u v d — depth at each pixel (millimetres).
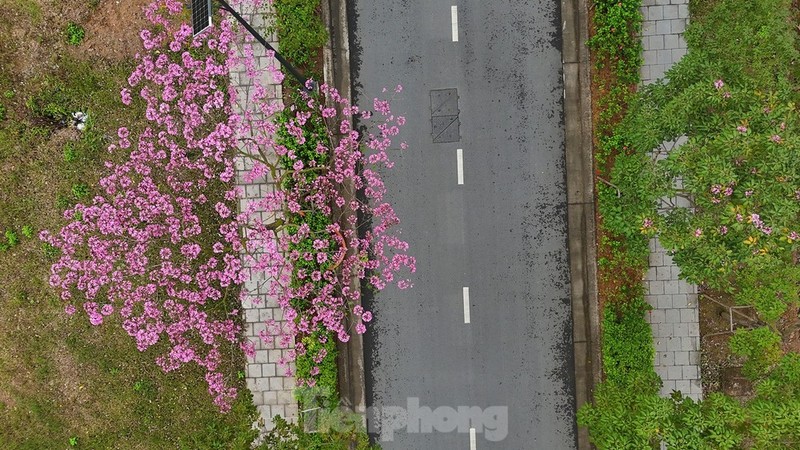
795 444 7109
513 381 10734
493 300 10727
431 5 10641
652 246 10375
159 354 10766
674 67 8367
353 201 9938
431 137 10719
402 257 9875
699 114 7570
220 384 9555
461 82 10672
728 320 10336
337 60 10742
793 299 8242
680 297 10391
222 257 10422
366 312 10164
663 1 10273
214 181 10516
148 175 9445
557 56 10531
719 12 9555
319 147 9898
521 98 10609
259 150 9422
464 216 10727
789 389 7328
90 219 10062
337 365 10742
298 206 9250
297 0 10242
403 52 10703
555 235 10617
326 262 10133
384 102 9844
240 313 10570
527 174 10648
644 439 7332
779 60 9281
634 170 8211
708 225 7242
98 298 10664
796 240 7055
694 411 7023
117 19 10734
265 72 10484
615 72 10203
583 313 10578
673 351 10453
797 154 6750
